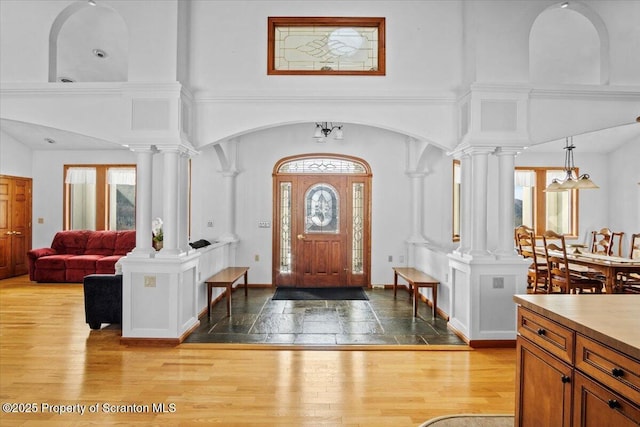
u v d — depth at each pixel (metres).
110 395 2.86
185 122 4.09
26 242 7.94
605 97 4.00
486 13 3.91
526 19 3.94
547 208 8.04
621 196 7.55
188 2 4.21
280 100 4.17
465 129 4.04
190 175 6.87
